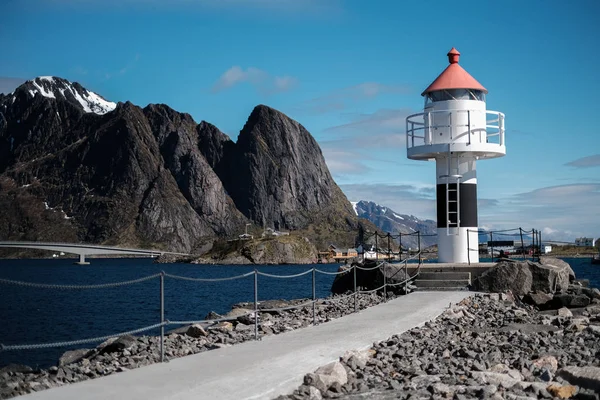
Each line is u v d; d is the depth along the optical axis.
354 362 14.33
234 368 13.26
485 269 31.02
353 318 21.12
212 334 20.95
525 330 19.95
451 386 12.07
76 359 18.81
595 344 17.30
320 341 16.53
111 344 19.16
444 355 15.39
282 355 14.62
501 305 26.39
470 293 28.53
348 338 17.00
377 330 18.44
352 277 34.72
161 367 13.41
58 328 38.75
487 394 11.34
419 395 11.80
